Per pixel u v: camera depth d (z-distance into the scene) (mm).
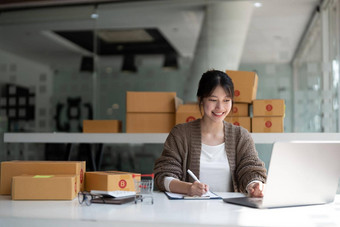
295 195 1336
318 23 3881
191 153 1870
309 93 3838
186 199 1460
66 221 1081
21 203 1373
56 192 1438
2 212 1189
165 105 3047
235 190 1812
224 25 4164
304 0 3951
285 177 1300
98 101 4633
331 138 2771
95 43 4648
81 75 4680
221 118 1834
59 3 4594
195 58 4297
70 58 4723
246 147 1847
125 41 4570
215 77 1827
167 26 4402
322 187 1386
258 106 2896
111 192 1404
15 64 4797
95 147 4180
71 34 4707
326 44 3803
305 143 1299
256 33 4059
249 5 4098
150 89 4477
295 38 3953
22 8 4746
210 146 1872
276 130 2865
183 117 2914
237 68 4094
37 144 4473
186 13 4320
